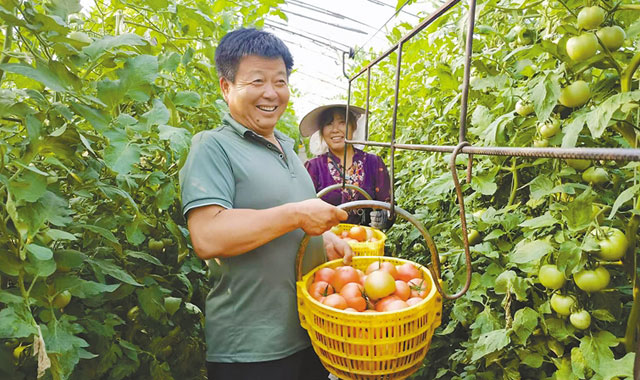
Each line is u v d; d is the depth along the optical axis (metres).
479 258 1.68
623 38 1.13
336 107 2.92
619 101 1.03
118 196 1.38
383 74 4.87
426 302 1.20
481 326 1.55
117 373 1.47
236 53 1.46
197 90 2.21
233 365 1.47
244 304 1.45
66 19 1.18
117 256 1.63
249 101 1.48
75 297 1.38
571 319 1.25
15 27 1.05
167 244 1.94
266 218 1.26
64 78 1.06
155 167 1.86
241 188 1.45
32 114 1.01
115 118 1.20
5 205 0.94
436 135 2.86
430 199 2.11
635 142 1.18
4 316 0.89
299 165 1.73
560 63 1.33
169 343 1.86
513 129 1.56
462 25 1.52
